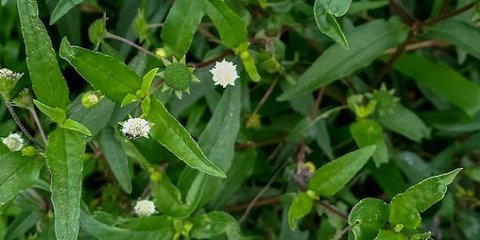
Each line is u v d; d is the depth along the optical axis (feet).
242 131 1.14
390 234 0.88
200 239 1.05
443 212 1.20
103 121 0.97
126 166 1.02
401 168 1.19
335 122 1.25
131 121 0.87
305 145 1.17
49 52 0.85
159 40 1.15
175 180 1.09
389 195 1.17
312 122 1.14
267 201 1.15
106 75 0.88
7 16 1.19
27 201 1.05
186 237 0.99
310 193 1.02
